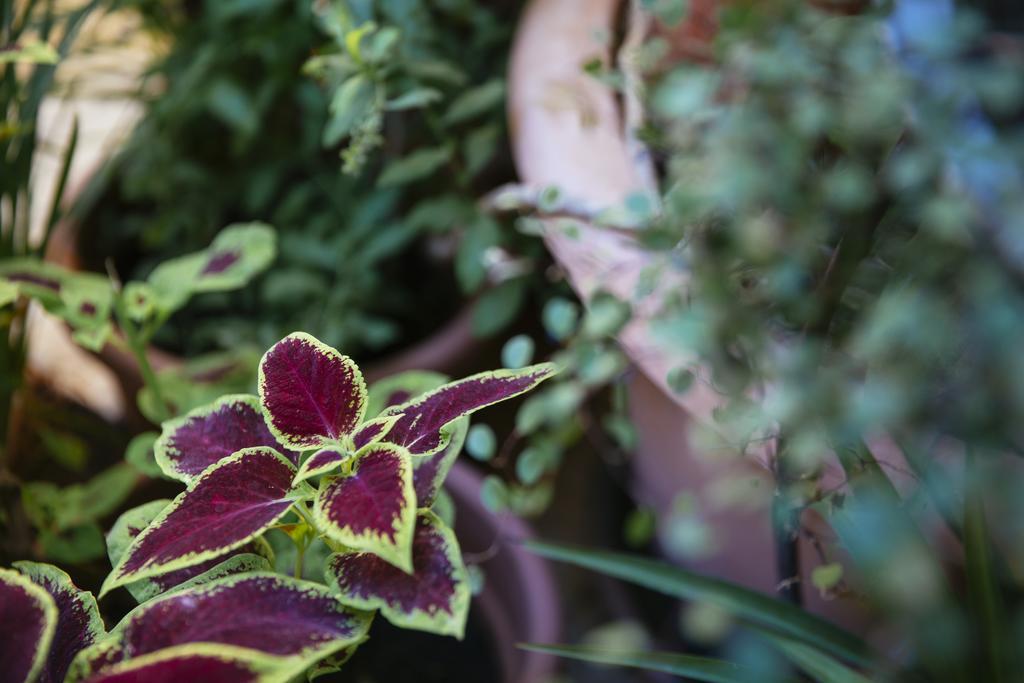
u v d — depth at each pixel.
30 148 1.01
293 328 1.37
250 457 0.63
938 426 0.76
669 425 1.00
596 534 1.32
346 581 0.60
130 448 0.92
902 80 0.84
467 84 1.38
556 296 1.28
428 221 1.25
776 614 0.79
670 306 0.83
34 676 0.55
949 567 0.80
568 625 1.22
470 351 1.29
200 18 1.54
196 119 1.50
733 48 0.90
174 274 0.98
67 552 0.94
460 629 0.58
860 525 0.74
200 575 0.66
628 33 1.06
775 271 0.81
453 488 1.04
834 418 0.75
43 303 0.90
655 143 0.94
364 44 1.08
